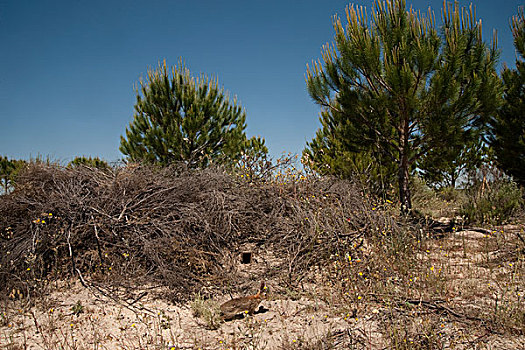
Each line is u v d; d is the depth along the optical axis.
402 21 8.46
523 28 9.91
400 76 7.86
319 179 7.37
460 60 7.80
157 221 5.14
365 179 9.91
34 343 3.24
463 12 8.32
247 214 6.11
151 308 4.00
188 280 4.52
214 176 6.45
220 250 5.14
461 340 3.18
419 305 3.81
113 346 3.23
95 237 4.93
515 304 3.75
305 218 5.72
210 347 3.23
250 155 7.57
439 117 7.99
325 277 4.88
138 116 10.95
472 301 3.99
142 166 6.32
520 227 7.34
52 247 4.69
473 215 8.65
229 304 3.80
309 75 9.89
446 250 6.05
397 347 3.02
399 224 6.52
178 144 10.21
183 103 10.76
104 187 5.58
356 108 9.16
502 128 9.80
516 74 9.77
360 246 5.50
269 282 4.78
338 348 3.18
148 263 4.77
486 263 5.30
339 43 9.00
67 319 3.69
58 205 4.97
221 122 11.39
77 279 4.57
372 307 3.97
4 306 3.90
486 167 11.24
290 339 3.36
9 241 4.63
